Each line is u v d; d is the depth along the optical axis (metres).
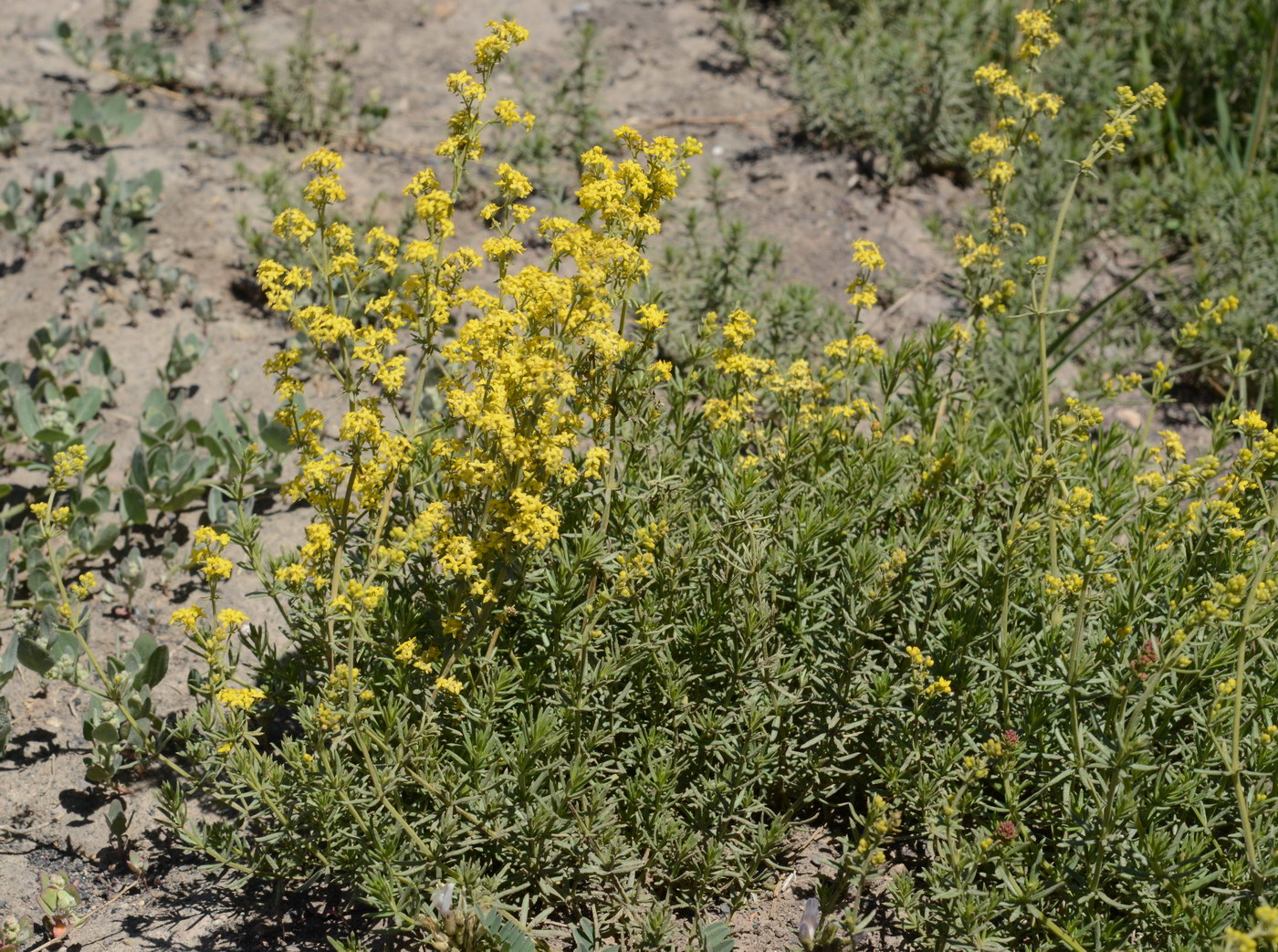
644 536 3.26
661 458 3.83
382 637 3.45
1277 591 3.13
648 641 3.40
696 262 5.73
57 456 3.46
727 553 3.54
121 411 5.18
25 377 5.23
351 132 6.78
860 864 3.10
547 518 3.10
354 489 3.20
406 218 5.67
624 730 3.45
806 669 3.55
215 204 6.15
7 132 6.34
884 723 3.44
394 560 3.02
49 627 4.04
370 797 3.20
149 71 7.02
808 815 3.70
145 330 5.56
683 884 3.40
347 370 3.10
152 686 3.85
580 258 3.11
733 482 3.65
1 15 7.49
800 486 3.86
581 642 3.18
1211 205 6.12
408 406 5.20
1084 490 3.28
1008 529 3.80
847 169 6.64
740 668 3.36
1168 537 3.47
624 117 6.95
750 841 3.47
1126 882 3.16
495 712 3.28
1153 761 3.31
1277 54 6.68
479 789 3.17
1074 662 3.06
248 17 7.70
